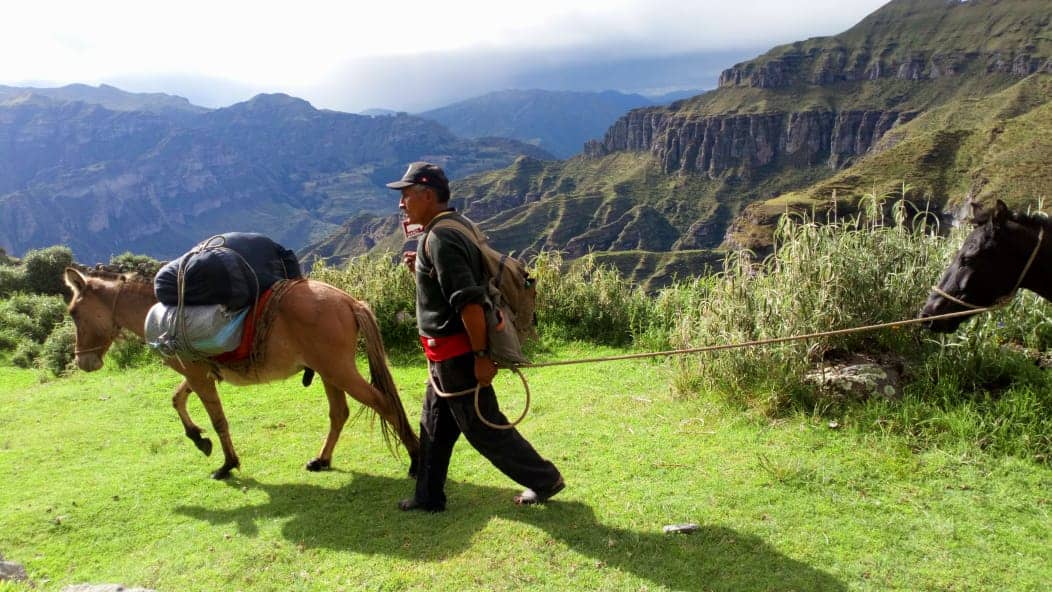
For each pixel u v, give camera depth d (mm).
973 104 160750
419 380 8203
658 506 4340
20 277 22656
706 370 6375
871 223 6609
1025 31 199375
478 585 3605
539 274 10281
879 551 3719
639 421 5996
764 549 3783
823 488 4453
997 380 5574
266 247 5168
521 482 4285
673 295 9211
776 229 6852
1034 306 6258
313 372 5312
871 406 5395
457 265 3750
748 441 5285
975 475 4473
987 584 3393
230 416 6957
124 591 3350
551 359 8930
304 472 5480
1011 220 4227
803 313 6125
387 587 3654
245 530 4480
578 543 3949
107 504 5000
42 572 4133
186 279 4797
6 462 5984
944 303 4480
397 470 5426
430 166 3984
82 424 6945
